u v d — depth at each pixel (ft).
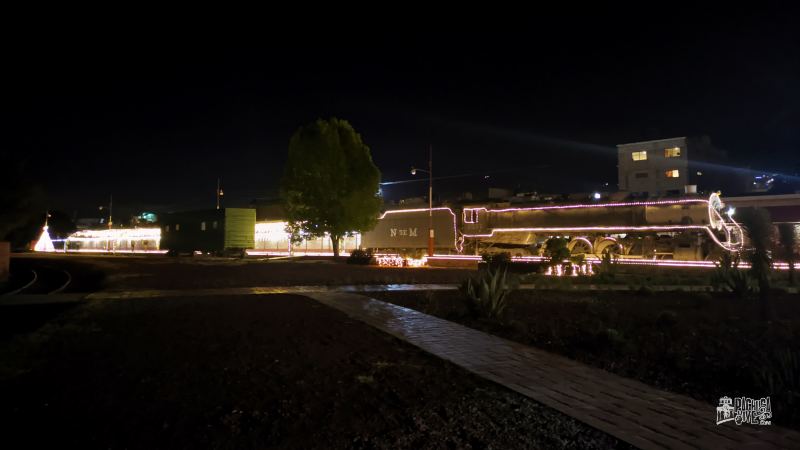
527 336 29.89
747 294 46.65
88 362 23.71
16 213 100.17
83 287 72.79
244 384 20.21
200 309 41.57
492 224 109.29
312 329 32.37
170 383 20.33
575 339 28.58
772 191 137.69
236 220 147.64
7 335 33.32
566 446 14.38
